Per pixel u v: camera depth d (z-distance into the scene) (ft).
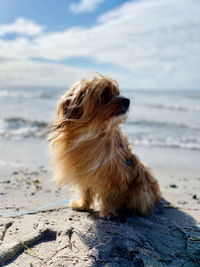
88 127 1.82
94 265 1.32
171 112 9.66
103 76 1.97
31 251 1.45
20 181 2.80
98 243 1.53
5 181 2.77
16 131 5.91
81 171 1.85
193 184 3.00
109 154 1.86
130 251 1.48
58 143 1.91
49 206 2.15
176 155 4.54
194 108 10.59
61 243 1.50
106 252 1.44
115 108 1.82
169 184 3.00
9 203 2.16
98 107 1.82
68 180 1.94
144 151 4.79
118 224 1.83
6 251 1.38
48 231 1.64
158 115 8.80
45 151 4.42
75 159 1.85
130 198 2.12
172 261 1.44
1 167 3.39
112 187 1.93
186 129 6.64
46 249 1.48
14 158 3.95
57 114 1.94
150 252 1.50
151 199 2.17
